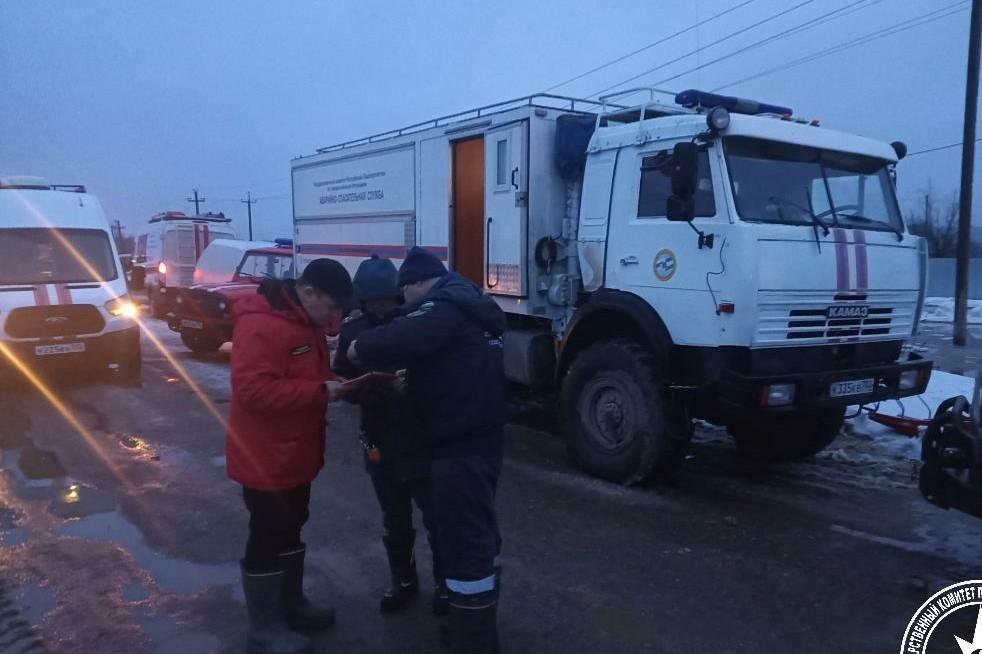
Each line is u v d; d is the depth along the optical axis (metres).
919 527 5.44
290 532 3.67
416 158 9.10
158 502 5.71
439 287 3.49
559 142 7.24
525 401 9.60
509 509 5.68
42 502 5.68
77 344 9.95
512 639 3.81
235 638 3.77
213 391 9.95
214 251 16.86
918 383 6.38
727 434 8.01
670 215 5.75
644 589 4.38
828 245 5.87
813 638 3.85
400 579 4.06
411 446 3.62
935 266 32.28
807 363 5.91
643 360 6.09
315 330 3.49
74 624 3.89
